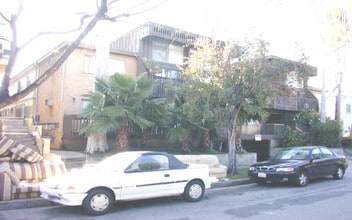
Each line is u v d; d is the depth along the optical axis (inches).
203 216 333.4
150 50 947.3
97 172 357.7
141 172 368.5
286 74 569.9
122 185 351.3
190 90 570.6
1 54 646.5
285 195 451.8
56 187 334.3
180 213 345.7
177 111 687.7
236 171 616.7
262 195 452.1
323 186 533.6
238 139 831.7
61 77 816.9
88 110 595.8
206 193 467.8
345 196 443.8
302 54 595.8
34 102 988.6
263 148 1083.9
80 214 338.6
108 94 602.9
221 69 562.6
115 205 380.8
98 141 641.0
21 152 458.6
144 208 367.9
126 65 903.7
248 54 570.6
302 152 572.7
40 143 595.2
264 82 558.9
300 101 1181.1
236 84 572.4
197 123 700.0
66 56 240.8
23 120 693.9
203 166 422.9
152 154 386.9
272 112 1163.9
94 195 335.6
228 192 477.1
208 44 573.6
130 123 613.6
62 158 588.4
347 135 1531.7
